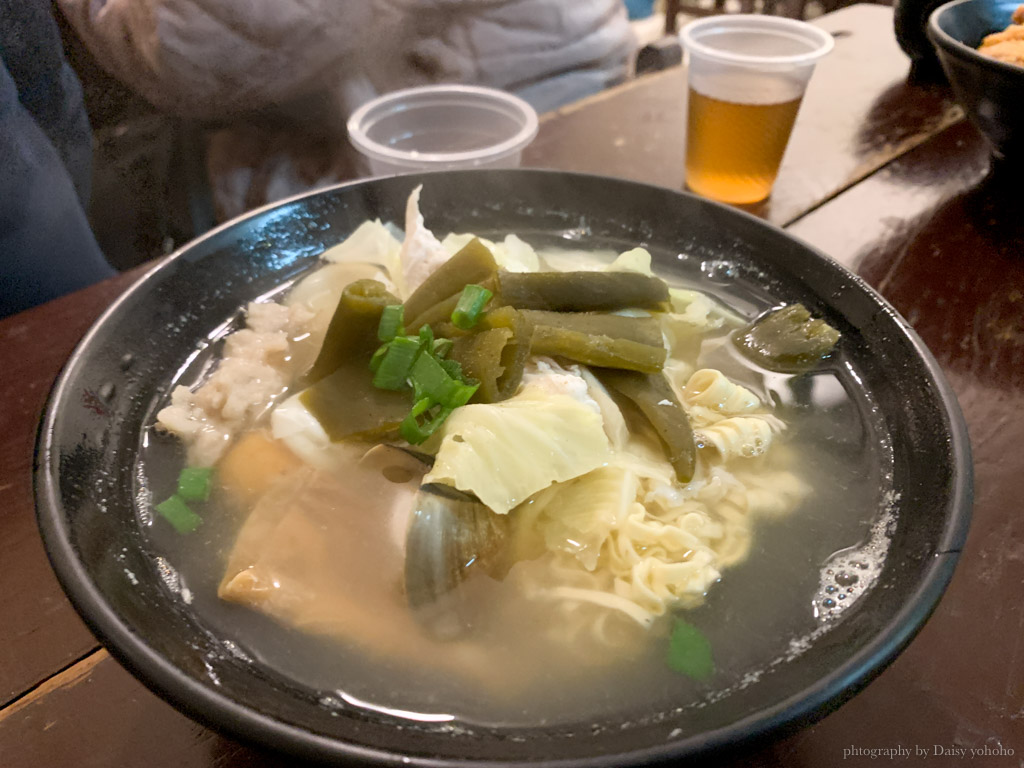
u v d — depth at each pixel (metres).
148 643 0.15
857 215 0.37
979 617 0.21
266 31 0.54
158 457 0.23
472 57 0.64
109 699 0.19
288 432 0.24
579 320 0.26
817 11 0.87
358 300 0.24
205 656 0.17
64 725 0.19
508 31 0.65
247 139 0.63
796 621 0.19
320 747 0.14
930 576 0.16
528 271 0.28
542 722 0.17
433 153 0.41
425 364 0.23
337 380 0.25
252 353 0.26
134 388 0.24
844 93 0.49
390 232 0.32
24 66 0.48
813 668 0.16
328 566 0.21
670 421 0.24
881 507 0.21
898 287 0.33
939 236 0.36
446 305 0.26
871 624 0.16
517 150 0.38
